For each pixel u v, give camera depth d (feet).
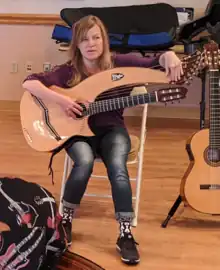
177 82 7.67
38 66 15.70
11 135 13.37
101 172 10.90
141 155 8.61
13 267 6.15
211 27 12.15
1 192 6.40
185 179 8.27
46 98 7.98
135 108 15.11
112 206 9.30
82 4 15.06
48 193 6.69
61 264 7.25
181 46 12.86
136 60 8.08
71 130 8.04
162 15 13.25
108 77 7.92
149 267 7.30
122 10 13.52
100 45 7.90
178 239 8.12
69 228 7.83
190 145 8.25
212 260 7.53
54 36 13.52
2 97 16.06
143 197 9.69
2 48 15.70
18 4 15.31
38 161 11.55
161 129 14.21
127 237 7.51
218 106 8.10
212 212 8.32
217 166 8.23
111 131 7.97
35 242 6.20
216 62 7.84
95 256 7.56
